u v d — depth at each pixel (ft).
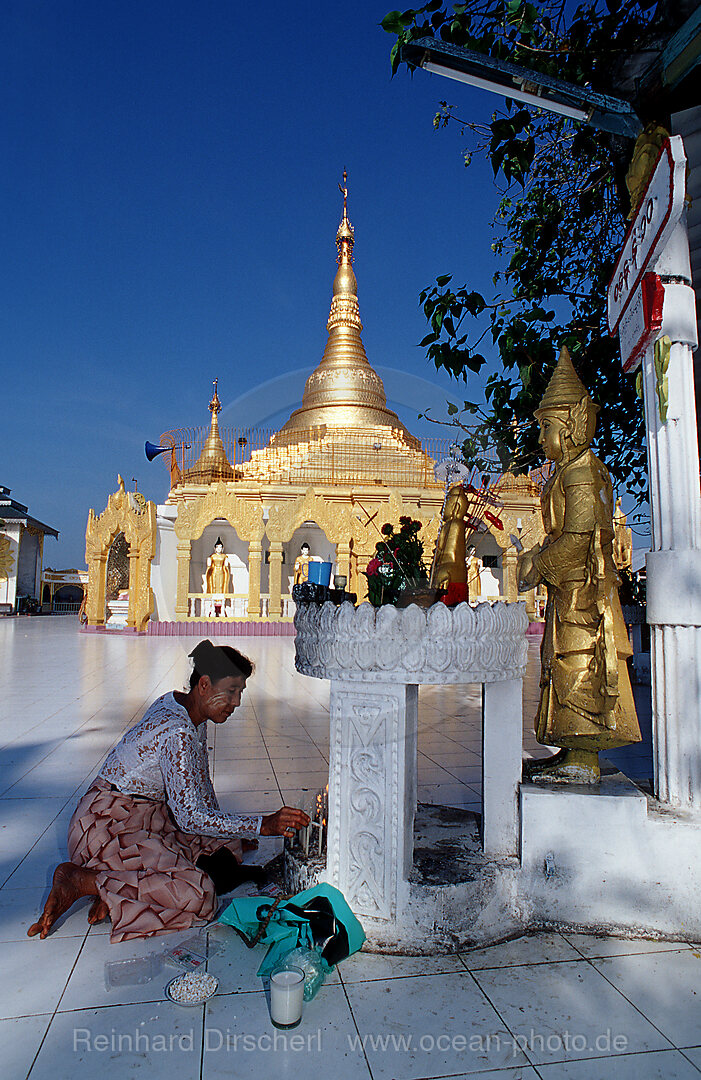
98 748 19.60
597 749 10.02
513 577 70.33
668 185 8.70
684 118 10.69
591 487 9.82
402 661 8.49
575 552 9.86
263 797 15.01
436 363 16.02
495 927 9.01
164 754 9.89
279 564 74.28
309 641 9.50
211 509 74.02
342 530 73.97
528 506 70.64
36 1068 6.45
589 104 10.70
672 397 9.91
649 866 9.13
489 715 9.92
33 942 8.87
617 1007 7.48
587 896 9.26
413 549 10.74
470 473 14.89
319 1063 6.54
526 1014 7.34
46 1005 7.47
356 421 85.40
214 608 75.82
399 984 7.91
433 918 8.54
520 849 9.45
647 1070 6.47
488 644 8.73
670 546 9.90
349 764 9.04
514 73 10.26
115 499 76.54
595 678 9.66
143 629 71.92
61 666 42.04
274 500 76.43
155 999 7.63
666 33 10.57
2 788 15.52
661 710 9.92
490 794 9.86
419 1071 6.44
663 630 9.91
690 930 9.04
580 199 17.52
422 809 12.08
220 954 8.61
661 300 9.55
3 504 127.65
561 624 10.09
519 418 16.90
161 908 9.16
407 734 8.91
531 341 16.75
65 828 12.94
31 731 22.06
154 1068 6.46
